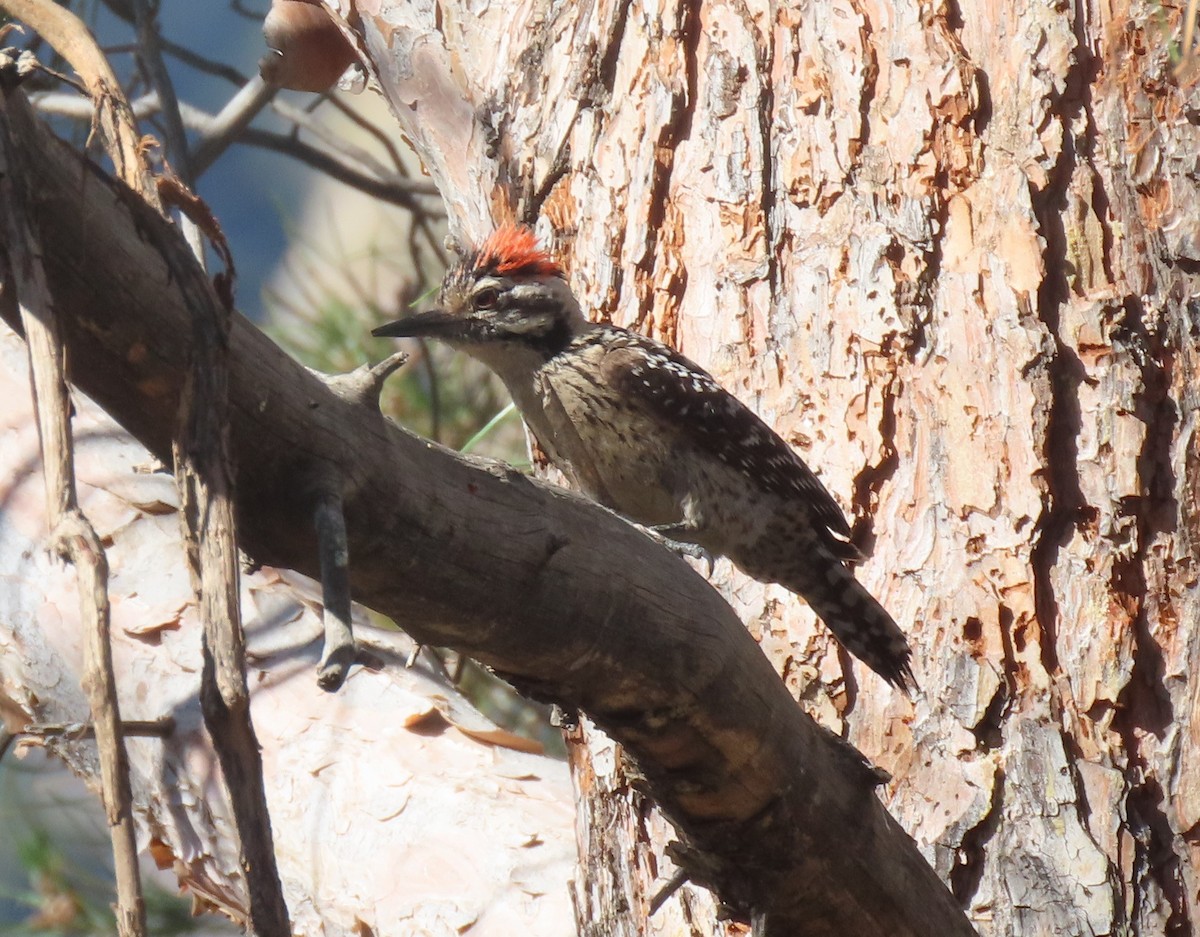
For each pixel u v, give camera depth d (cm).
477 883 871
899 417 828
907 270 850
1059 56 867
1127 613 759
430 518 489
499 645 538
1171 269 825
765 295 891
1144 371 800
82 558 317
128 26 1697
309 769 933
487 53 1109
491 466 509
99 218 396
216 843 934
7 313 384
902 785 754
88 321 405
